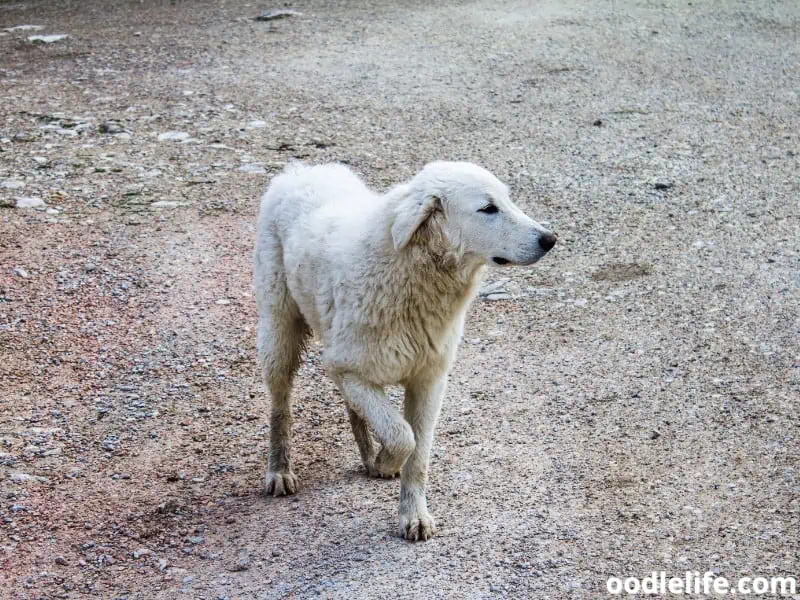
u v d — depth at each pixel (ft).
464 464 12.07
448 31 27.53
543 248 10.82
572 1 30.63
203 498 11.87
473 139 19.57
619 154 18.60
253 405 13.14
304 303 11.64
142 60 25.18
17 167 18.01
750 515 11.20
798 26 26.78
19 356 13.73
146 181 17.54
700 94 21.80
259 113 21.15
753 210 16.24
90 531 11.46
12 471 12.10
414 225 10.80
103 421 12.84
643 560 10.83
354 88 22.77
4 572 11.03
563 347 13.75
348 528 11.40
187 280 15.15
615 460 11.96
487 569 10.82
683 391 12.85
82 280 15.05
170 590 10.85
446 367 11.31
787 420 12.27
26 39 27.53
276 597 10.71
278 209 12.02
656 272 14.99
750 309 14.08
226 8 31.22
